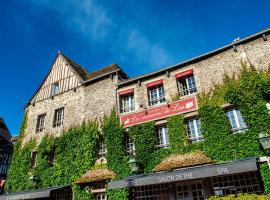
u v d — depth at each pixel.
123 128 13.49
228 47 12.58
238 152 10.30
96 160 13.68
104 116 14.47
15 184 15.59
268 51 11.49
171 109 12.70
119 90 14.86
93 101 15.45
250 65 11.59
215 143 10.91
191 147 11.39
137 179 10.08
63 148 14.99
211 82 12.28
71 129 15.30
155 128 12.88
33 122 17.41
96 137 14.09
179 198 11.04
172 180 9.37
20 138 17.36
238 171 8.50
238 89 11.25
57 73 18.41
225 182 10.38
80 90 16.47
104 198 12.60
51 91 17.92
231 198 8.69
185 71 13.30
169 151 11.80
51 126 16.31
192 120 12.30
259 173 9.72
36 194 12.58
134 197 11.98
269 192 9.17
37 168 15.34
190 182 11.07
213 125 11.26
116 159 12.81
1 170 21.05
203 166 9.85
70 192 13.80
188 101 12.46
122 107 14.53
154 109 13.16
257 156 9.86
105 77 15.86
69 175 13.98
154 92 14.02
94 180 12.63
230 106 11.33
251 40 12.16
